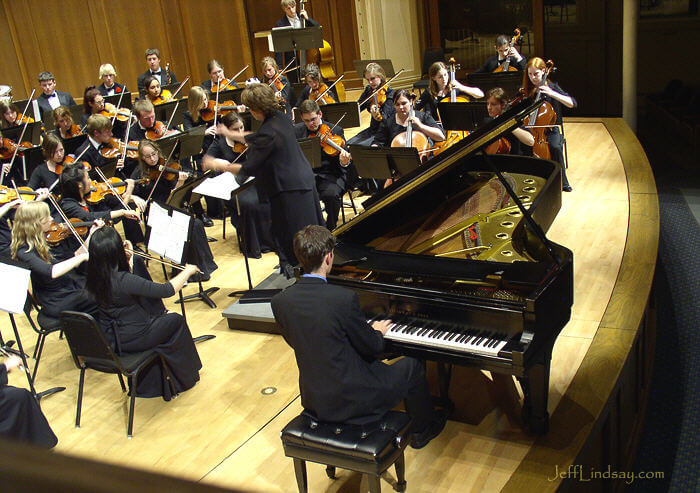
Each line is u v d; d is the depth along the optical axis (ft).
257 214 19.24
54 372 14.69
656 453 13.56
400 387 9.65
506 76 24.31
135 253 14.62
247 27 38.99
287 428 9.34
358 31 37.35
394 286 10.32
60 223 16.88
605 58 35.58
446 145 19.70
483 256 11.57
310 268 9.25
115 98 26.99
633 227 18.40
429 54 33.45
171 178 19.45
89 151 21.86
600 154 25.09
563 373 12.25
